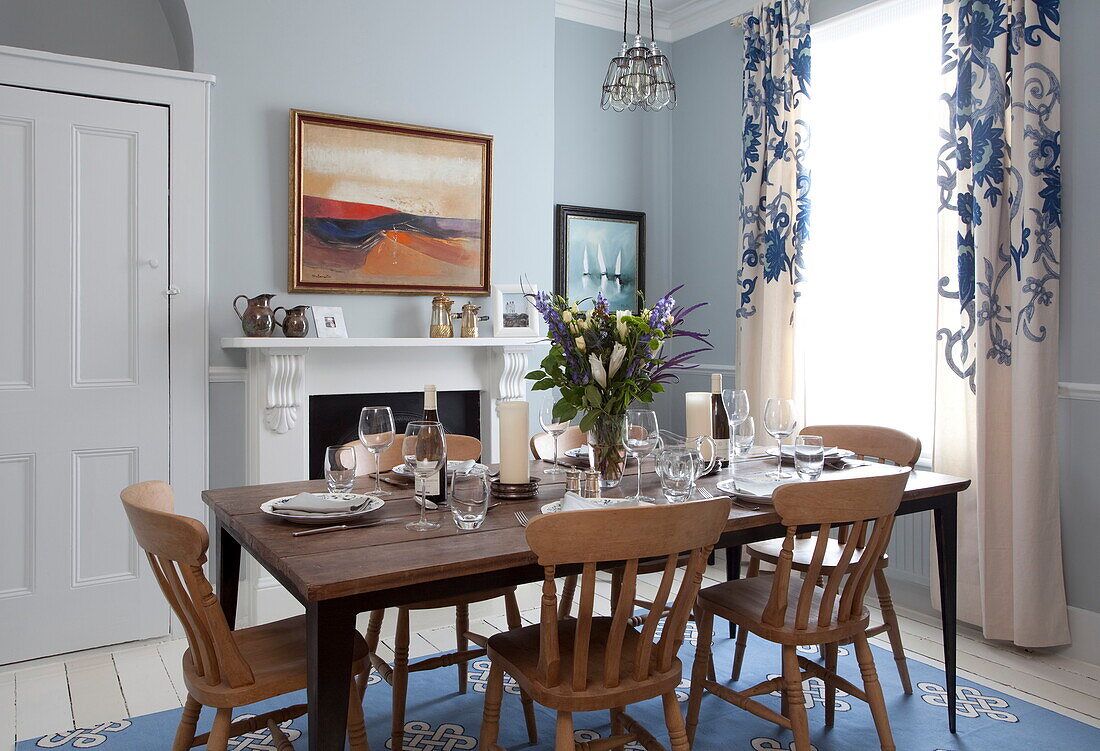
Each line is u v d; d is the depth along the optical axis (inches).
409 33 153.8
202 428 137.2
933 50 148.1
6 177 122.6
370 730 105.7
